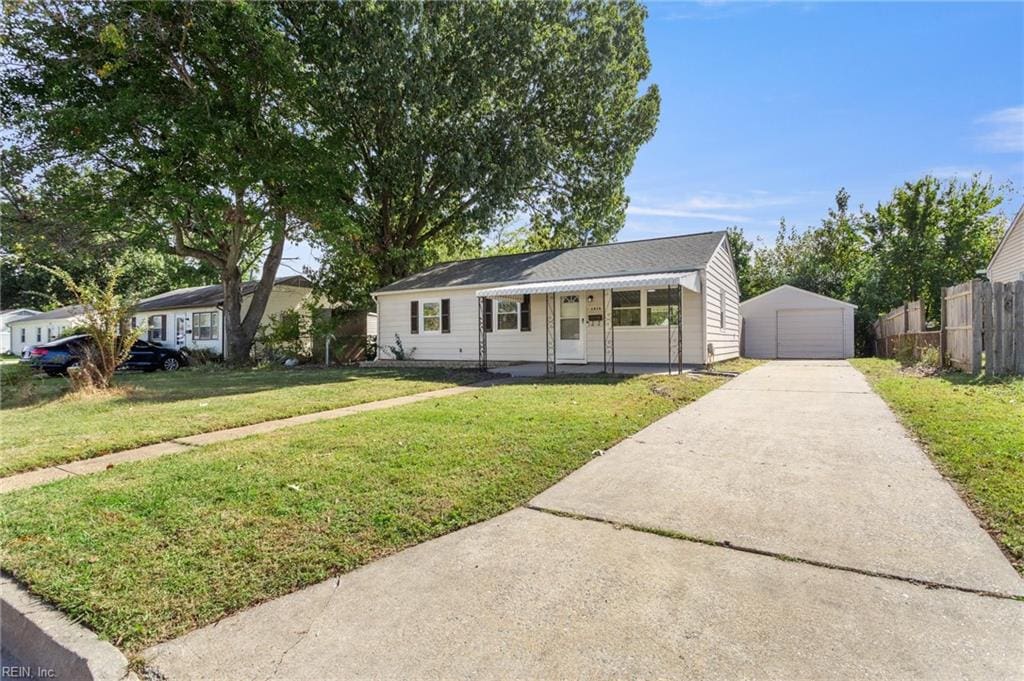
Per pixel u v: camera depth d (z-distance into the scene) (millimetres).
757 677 1959
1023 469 3965
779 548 2998
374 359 20516
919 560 2803
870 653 2074
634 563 2883
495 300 16438
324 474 4340
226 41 15625
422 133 18750
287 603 2574
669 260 14273
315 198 16797
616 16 20328
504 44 18641
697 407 7637
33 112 14523
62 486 4211
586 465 4727
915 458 4617
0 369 12805
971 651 2070
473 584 2705
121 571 2826
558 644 2197
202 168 16047
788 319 23359
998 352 9203
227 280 19547
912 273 24844
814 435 5637
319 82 17641
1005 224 27484
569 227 22891
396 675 2041
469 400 8273
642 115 21500
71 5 14125
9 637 2473
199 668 2119
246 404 8555
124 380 13359
